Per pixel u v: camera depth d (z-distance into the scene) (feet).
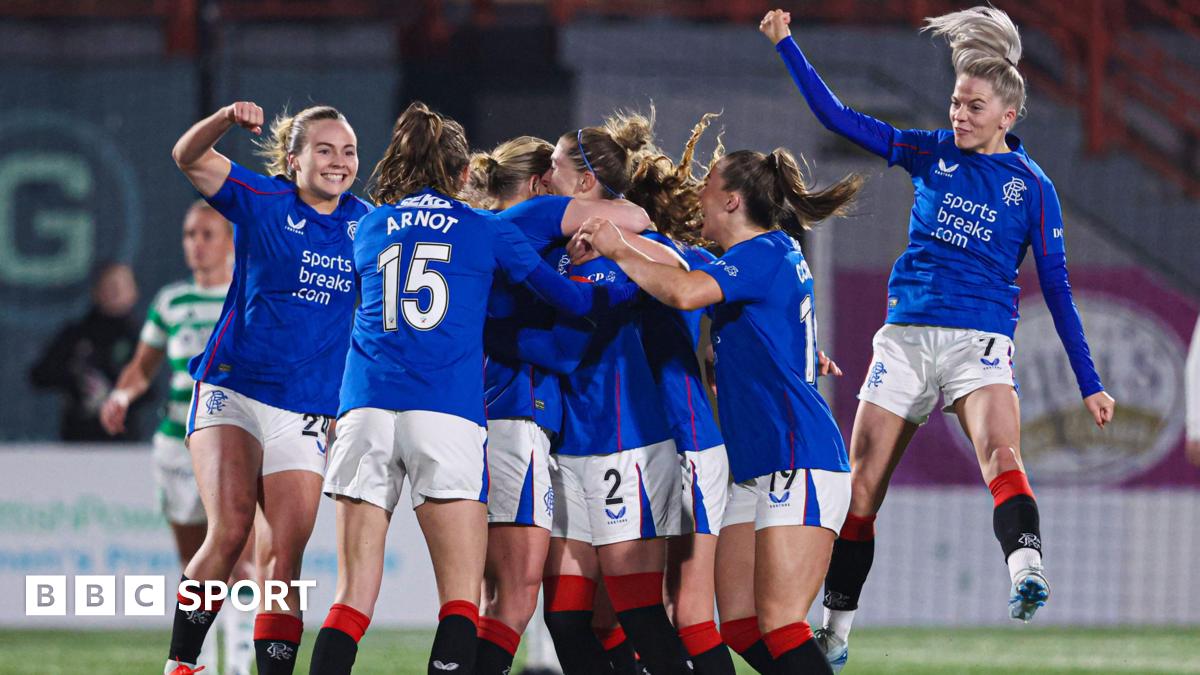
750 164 59.77
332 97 145.79
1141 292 137.49
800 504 57.06
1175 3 170.81
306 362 63.00
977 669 99.55
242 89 145.48
